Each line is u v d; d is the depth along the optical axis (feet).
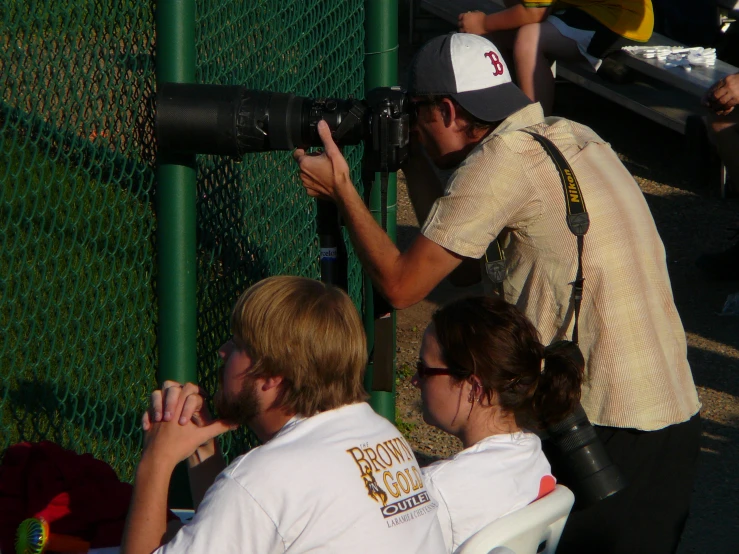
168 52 29.86
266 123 29.68
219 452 26.30
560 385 25.79
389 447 22.38
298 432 21.53
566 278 28.55
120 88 30.45
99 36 29.19
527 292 29.17
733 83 62.95
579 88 110.01
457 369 25.58
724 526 44.73
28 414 29.96
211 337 37.63
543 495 25.79
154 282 33.01
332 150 29.63
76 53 28.45
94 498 23.84
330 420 21.91
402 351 61.62
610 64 94.07
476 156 28.89
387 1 46.73
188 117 29.27
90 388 32.27
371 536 20.71
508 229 29.45
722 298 68.90
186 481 34.06
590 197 28.96
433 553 22.13
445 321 25.94
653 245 29.84
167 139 29.63
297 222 45.50
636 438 28.84
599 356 28.58
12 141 26.86
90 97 29.22
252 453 21.03
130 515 22.03
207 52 35.12
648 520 29.50
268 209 42.19
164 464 22.31
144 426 23.00
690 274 72.43
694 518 45.29
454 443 51.90
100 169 30.09
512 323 25.61
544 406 25.82
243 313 21.89
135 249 31.99
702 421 53.72
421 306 68.33
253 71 39.32
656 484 29.35
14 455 24.85
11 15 25.99
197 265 36.01
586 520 28.91
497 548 22.24
